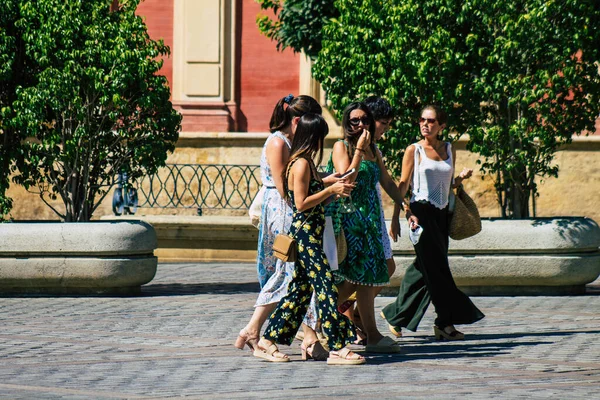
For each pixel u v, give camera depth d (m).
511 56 34.75
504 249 34.16
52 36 34.97
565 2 34.22
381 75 34.75
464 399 18.56
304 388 19.72
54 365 22.25
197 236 50.34
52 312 30.88
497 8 34.34
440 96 34.59
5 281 34.69
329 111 54.31
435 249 25.44
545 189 52.75
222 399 18.69
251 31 55.91
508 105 35.00
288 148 23.02
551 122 35.31
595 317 29.48
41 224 34.69
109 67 35.25
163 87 36.09
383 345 23.94
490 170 36.62
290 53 55.72
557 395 18.92
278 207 23.20
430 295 25.53
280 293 23.28
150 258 35.34
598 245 34.69
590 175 52.56
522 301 33.16
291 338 23.11
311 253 22.30
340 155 23.47
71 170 37.31
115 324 28.39
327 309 22.30
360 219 23.44
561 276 34.25
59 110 35.69
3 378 20.72
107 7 36.47
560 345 24.70
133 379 20.62
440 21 35.16
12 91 36.75
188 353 23.89
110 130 36.47
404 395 18.97
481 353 23.80
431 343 25.47
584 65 35.09
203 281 40.81
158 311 31.16
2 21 35.94
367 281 23.47
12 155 36.75
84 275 34.50
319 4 42.78
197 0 55.47
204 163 54.59
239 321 29.02
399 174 36.12
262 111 55.84
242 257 50.47
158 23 55.91
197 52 55.47
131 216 50.72
